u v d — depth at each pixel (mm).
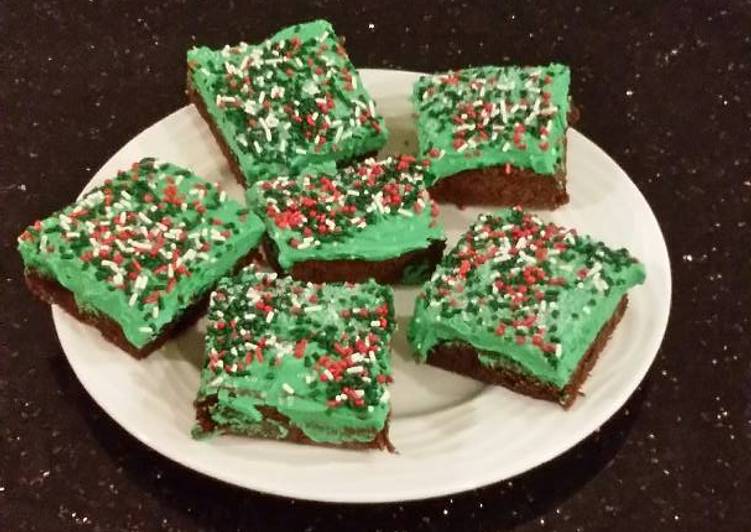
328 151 419
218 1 520
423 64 493
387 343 354
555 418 340
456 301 360
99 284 357
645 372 352
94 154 449
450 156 416
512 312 353
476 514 337
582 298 356
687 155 456
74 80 481
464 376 368
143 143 430
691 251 418
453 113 426
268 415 330
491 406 349
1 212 424
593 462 351
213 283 381
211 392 331
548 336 343
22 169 442
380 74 455
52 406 363
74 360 354
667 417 365
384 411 326
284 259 386
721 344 386
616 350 361
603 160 423
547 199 419
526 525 334
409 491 313
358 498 312
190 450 325
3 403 364
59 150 450
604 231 404
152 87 480
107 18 509
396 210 397
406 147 446
